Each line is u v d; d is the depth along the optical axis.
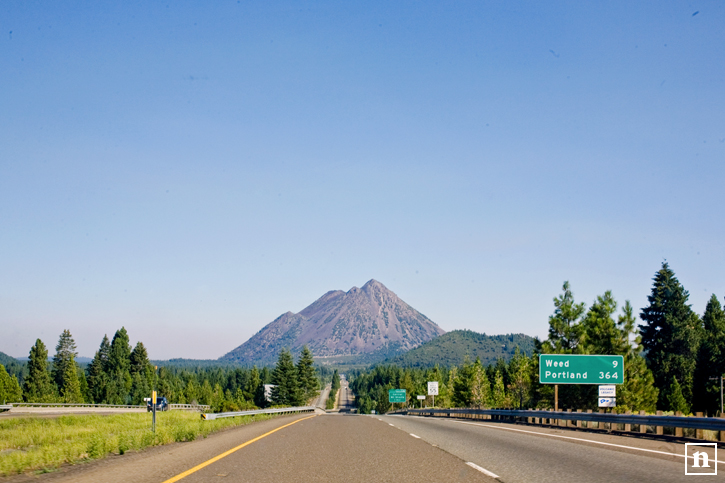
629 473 10.96
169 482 9.67
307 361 133.62
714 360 64.56
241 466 11.76
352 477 10.32
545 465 12.09
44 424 35.31
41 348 115.75
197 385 192.00
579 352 46.97
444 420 40.66
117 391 134.88
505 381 119.69
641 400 44.88
